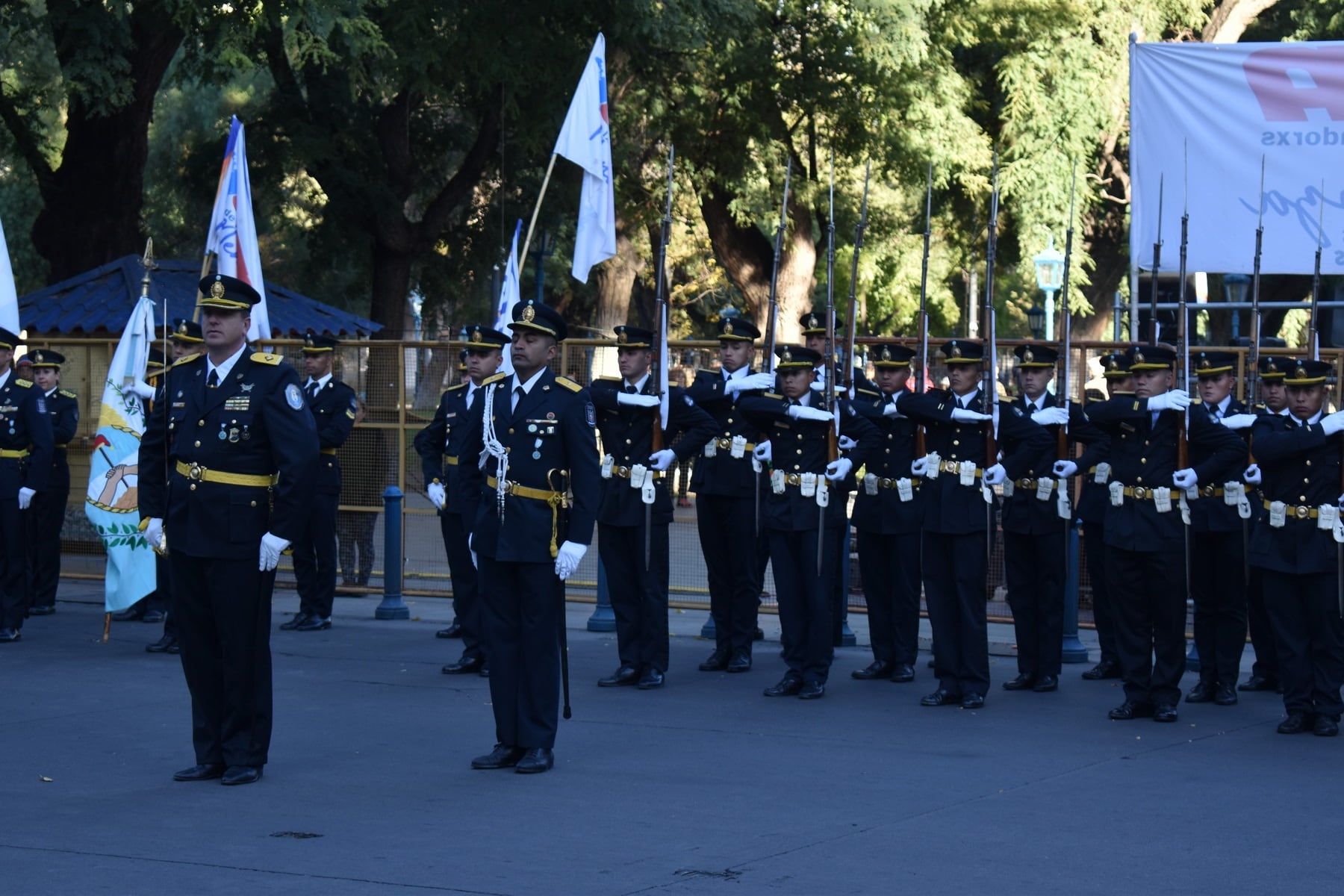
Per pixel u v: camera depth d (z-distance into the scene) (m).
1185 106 18.47
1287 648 12.57
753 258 39.28
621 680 14.45
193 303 24.86
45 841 8.96
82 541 22.97
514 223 37.84
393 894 7.94
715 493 15.16
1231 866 8.62
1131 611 13.09
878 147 34.91
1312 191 18.11
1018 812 9.81
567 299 54.84
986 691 13.54
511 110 32.19
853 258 14.79
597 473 10.98
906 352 15.08
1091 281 41.47
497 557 10.91
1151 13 34.84
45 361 19.11
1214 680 14.02
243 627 10.52
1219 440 13.14
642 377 14.40
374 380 20.53
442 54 30.31
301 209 44.16
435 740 11.96
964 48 36.81
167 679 14.58
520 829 9.30
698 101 34.66
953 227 40.16
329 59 26.22
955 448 13.71
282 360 10.67
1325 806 10.08
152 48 29.16
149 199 44.47
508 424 11.02
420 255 36.75
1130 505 13.03
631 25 29.58
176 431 10.63
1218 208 18.41
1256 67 18.20
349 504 20.58
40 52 34.53
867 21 32.44
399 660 15.76
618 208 36.94
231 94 43.53
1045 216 33.91
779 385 14.22
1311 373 12.48
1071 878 8.36
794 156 36.94
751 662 15.70
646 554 14.21
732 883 8.20
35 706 13.23
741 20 31.33
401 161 35.28
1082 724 12.83
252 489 10.54
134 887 8.03
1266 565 12.56
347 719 12.77
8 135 32.88
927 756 11.52
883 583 14.95
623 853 8.76
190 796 10.13
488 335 14.08
